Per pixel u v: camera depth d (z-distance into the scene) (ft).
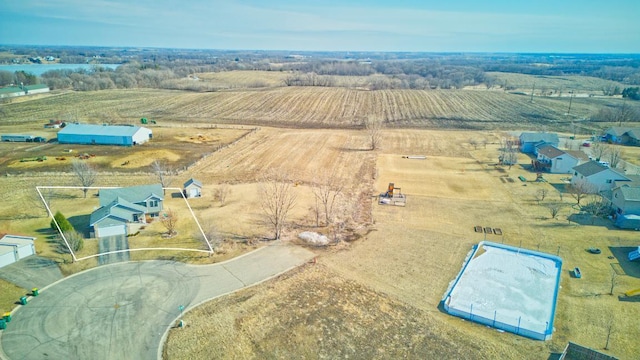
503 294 116.57
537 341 98.32
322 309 109.09
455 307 109.91
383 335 99.76
